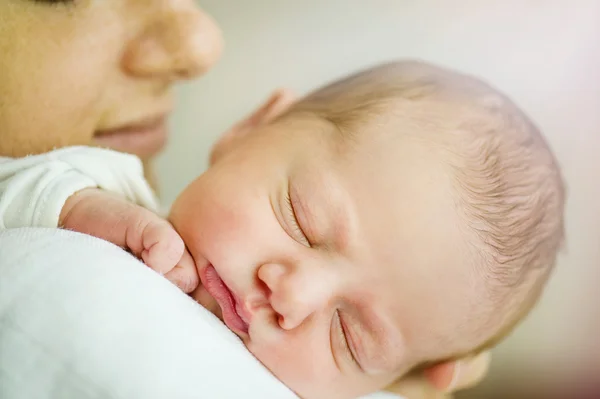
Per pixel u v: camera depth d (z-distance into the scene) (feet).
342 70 4.65
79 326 1.75
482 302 2.71
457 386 3.07
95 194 2.41
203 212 2.60
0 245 1.99
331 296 2.45
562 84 4.23
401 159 2.62
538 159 2.94
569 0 4.30
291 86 4.73
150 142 3.28
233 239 2.50
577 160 4.13
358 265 2.48
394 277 2.50
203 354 1.93
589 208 4.10
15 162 2.46
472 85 3.14
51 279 1.84
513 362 4.20
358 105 2.88
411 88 2.97
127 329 1.80
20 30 2.52
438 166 2.64
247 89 4.80
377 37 4.60
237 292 2.43
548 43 4.30
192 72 3.06
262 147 2.78
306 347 2.46
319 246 2.50
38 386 1.70
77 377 1.70
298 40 4.71
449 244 2.56
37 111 2.63
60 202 2.32
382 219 2.51
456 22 4.47
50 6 2.58
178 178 4.76
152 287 2.00
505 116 2.97
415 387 3.07
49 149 2.74
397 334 2.58
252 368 2.23
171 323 1.91
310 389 2.54
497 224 2.69
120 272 1.96
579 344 4.16
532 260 2.88
